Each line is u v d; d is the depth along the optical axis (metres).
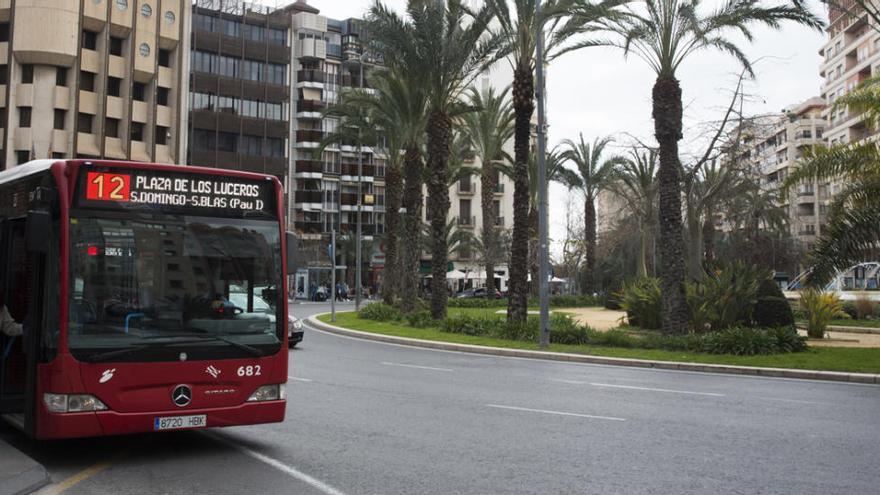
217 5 69.31
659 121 22.59
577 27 23.98
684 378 15.48
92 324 7.22
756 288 24.03
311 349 21.11
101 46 56.09
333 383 13.59
